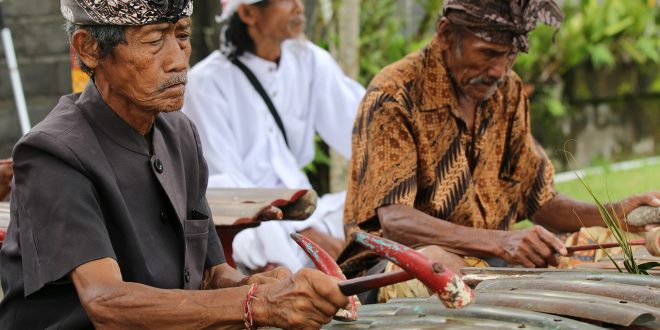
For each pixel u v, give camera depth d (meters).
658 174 10.29
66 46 7.73
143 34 2.96
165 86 3.01
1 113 7.49
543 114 10.16
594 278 3.16
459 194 4.35
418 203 4.38
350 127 6.12
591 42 10.44
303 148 6.11
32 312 3.04
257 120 5.84
